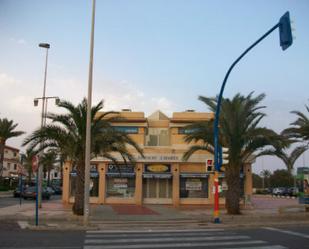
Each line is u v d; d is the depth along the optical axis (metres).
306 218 22.88
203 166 36.66
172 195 36.31
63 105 23.27
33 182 62.56
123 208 30.59
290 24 15.34
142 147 36.84
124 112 37.59
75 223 19.30
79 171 23.77
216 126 20.80
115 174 36.25
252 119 25.91
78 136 23.50
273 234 15.72
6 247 11.78
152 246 12.39
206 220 21.28
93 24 20.17
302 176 30.31
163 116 43.44
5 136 52.03
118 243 13.00
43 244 12.47
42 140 23.36
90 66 19.94
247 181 35.19
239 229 17.73
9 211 25.92
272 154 25.70
